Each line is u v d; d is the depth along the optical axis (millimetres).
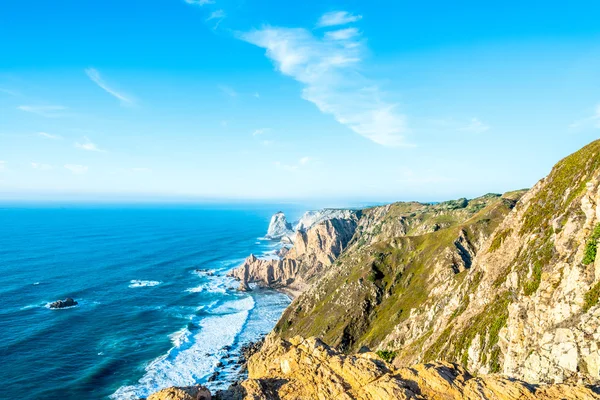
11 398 80375
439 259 110500
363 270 128250
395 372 22812
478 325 47250
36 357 99438
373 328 105125
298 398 21750
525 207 61469
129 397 83312
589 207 36969
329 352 26312
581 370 26562
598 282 29906
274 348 29469
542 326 33875
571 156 55156
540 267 40219
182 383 91125
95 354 104312
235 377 95000
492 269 57750
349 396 20891
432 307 75938
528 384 20344
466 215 165125
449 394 19984
